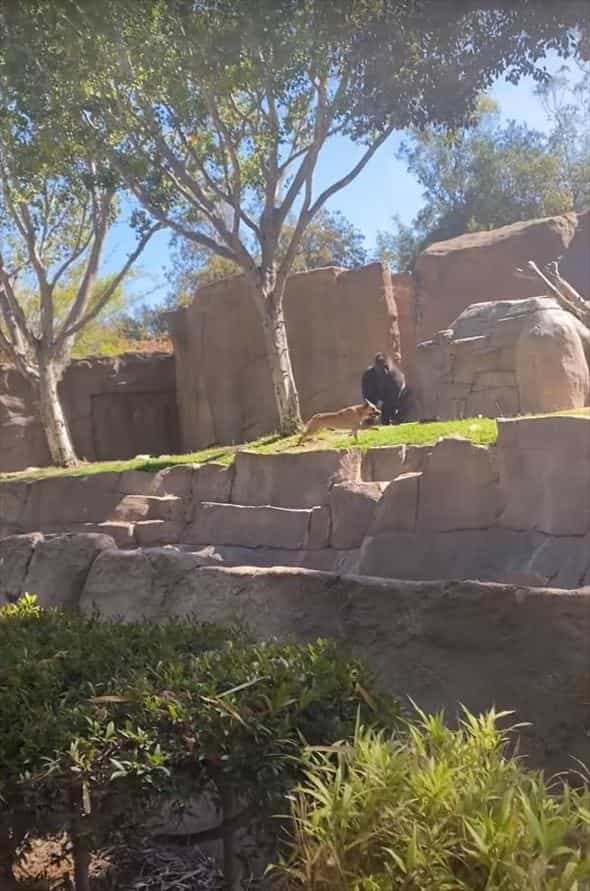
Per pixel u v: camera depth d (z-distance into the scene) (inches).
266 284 754.2
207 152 743.7
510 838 83.4
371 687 132.1
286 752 117.3
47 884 144.9
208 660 135.8
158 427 1203.2
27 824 117.9
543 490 451.2
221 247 753.6
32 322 1471.5
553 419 447.2
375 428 668.7
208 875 151.2
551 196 1218.6
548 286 650.2
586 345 652.7
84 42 438.6
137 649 148.7
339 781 97.3
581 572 417.4
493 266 935.0
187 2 421.7
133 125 676.7
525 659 148.7
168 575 202.7
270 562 575.2
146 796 116.0
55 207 994.7
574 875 78.4
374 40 319.9
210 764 118.9
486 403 671.8
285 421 753.0
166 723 120.0
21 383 1141.7
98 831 117.7
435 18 292.7
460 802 90.0
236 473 649.0
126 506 701.9
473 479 482.6
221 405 1050.7
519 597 151.0
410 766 97.7
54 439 948.6
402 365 973.8
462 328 713.6
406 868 84.4
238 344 1036.5
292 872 92.7
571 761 141.0
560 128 1124.5
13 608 200.4
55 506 740.7
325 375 971.9
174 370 1205.7
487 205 1250.6
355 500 549.6
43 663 138.6
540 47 288.2
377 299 941.2
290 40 393.7
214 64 485.1
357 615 166.9
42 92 559.5
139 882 149.6
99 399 1179.3
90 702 124.0
